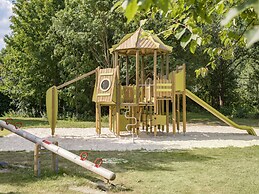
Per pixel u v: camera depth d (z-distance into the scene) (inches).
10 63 1005.8
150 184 222.2
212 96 1127.0
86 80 869.8
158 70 803.4
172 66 795.4
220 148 388.5
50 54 944.9
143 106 543.2
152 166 281.1
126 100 501.7
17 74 981.8
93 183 216.7
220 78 1084.5
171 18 102.8
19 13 964.6
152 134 542.0
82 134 542.9
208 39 107.8
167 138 494.0
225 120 552.7
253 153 352.5
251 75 1080.8
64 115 939.3
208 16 75.2
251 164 294.0
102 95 502.6
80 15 807.1
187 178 240.1
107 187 209.6
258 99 1072.2
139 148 389.1
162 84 508.1
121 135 529.3
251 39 38.0
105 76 506.0
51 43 934.4
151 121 527.5
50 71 963.3
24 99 1024.9
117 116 500.7
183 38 98.8
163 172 258.5
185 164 291.9
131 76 822.5
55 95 518.6
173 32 109.8
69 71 863.1
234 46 108.7
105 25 799.1
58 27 836.0
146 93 522.3
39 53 937.5
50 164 281.4
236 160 313.0
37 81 965.8
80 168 265.9
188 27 98.2
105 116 864.9
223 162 302.4
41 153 344.2
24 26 958.4
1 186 213.2
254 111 1028.5
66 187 211.6
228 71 1115.3
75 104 893.8
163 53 561.0
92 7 798.5
